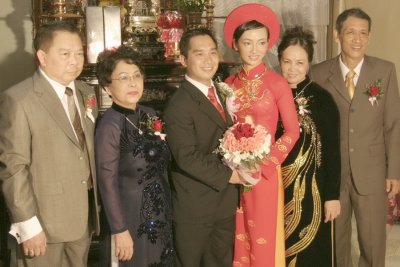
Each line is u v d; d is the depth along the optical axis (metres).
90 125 2.42
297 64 2.75
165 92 3.65
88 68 3.47
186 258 2.58
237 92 2.73
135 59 2.41
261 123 2.66
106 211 2.32
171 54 4.05
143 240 2.40
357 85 2.98
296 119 2.67
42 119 2.22
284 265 2.75
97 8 3.68
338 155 2.79
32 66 4.14
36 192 2.23
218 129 2.54
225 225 2.66
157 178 2.44
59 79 2.27
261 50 2.66
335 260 2.87
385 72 3.00
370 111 2.97
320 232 2.79
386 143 3.04
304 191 2.75
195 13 4.09
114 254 2.40
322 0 4.75
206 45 2.49
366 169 2.99
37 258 2.30
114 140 2.33
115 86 2.37
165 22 4.07
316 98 2.77
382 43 4.80
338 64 3.04
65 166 2.27
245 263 2.80
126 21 3.86
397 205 4.47
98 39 3.67
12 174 2.15
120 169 2.37
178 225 2.56
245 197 2.71
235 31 2.69
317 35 4.82
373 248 3.07
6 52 4.09
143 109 2.52
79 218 2.31
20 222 2.16
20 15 4.08
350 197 3.06
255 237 2.70
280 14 4.67
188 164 2.44
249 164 2.43
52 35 2.22
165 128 2.50
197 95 2.51
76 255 2.40
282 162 2.72
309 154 2.74
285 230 2.79
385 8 4.75
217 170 2.47
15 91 2.22
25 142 2.18
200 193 2.53
